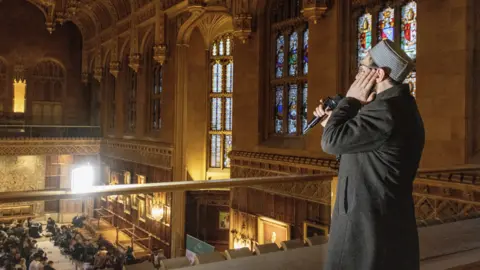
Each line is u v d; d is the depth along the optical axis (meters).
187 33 20.34
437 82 9.55
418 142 2.39
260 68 15.42
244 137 16.05
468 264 4.36
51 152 28.50
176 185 4.00
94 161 30.25
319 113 2.74
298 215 13.34
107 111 29.27
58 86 31.41
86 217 27.09
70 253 19.52
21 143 27.50
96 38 29.52
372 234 2.29
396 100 2.36
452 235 5.55
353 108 2.46
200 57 21.50
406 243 2.33
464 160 8.97
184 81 20.58
